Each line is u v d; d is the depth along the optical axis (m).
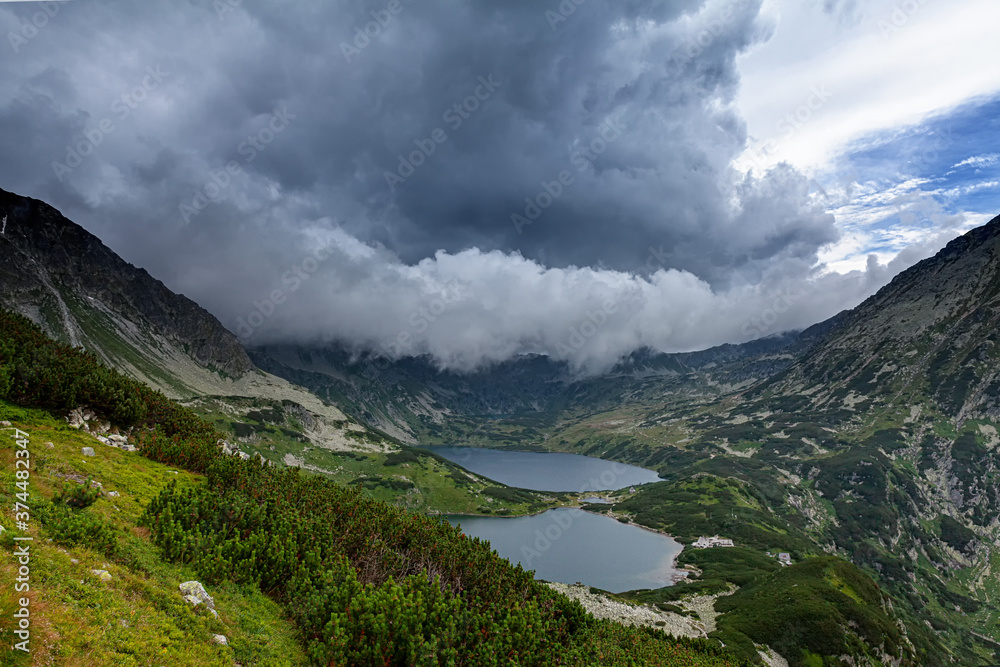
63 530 19.27
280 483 37.38
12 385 34.06
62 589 15.87
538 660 24.61
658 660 37.62
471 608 28.25
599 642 32.75
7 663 11.95
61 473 26.38
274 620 21.58
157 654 15.42
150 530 24.11
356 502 37.50
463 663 21.77
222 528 26.03
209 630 18.27
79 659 13.43
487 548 37.62
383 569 30.00
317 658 19.33
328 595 23.17
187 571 21.78
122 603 16.88
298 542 28.14
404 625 20.50
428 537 35.44
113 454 33.88
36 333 43.06
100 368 43.00
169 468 36.09
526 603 31.05
